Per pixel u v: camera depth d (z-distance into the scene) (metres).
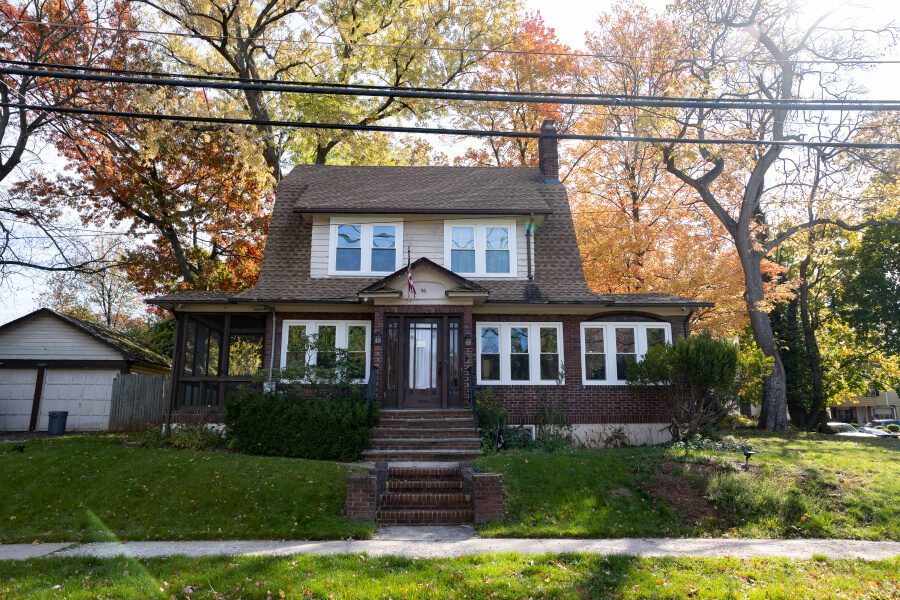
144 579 7.28
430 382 16.91
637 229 25.50
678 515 10.78
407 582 7.09
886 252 34.75
